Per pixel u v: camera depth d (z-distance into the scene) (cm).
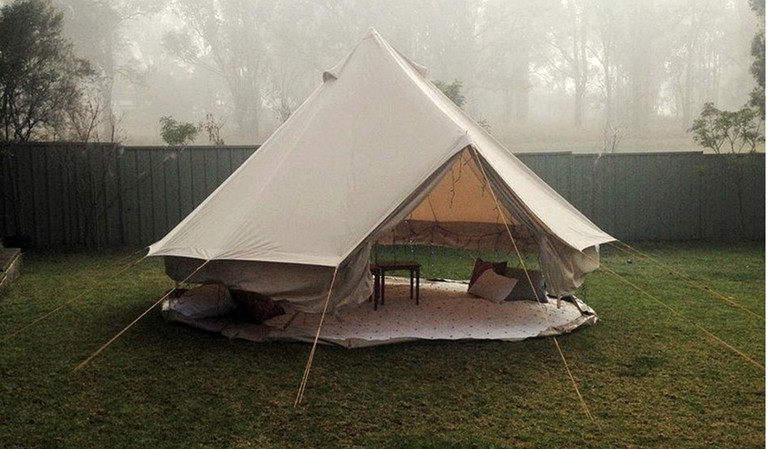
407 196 482
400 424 348
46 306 620
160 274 802
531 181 612
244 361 448
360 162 517
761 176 1119
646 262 910
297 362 446
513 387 405
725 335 523
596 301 652
